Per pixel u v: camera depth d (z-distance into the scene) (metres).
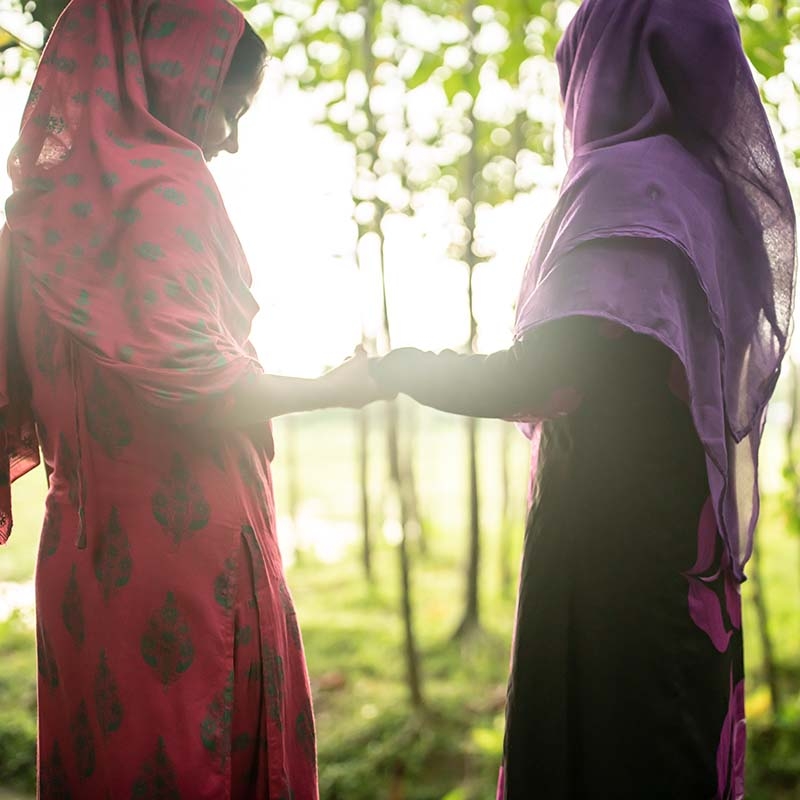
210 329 1.38
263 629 1.49
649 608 1.42
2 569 7.63
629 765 1.43
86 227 1.41
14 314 1.51
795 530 4.50
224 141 1.61
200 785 1.41
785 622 6.09
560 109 1.67
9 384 1.54
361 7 4.82
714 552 1.47
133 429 1.44
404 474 8.22
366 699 5.35
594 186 1.40
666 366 1.41
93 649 1.44
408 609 5.17
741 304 1.51
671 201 1.39
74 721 1.47
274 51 4.35
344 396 1.40
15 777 3.96
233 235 1.52
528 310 1.38
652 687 1.42
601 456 1.44
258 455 1.56
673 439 1.43
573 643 1.46
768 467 8.55
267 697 1.48
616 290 1.33
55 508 1.50
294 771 1.55
